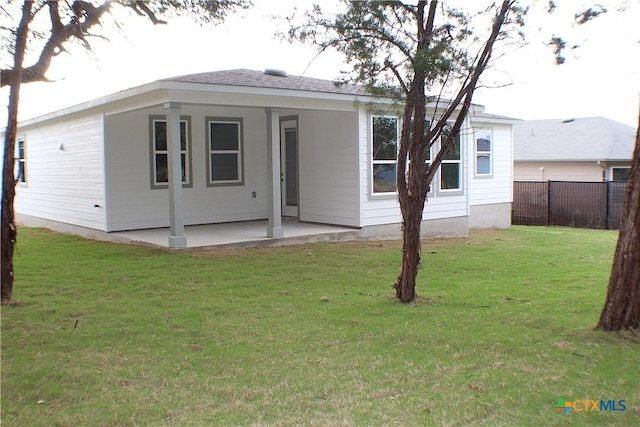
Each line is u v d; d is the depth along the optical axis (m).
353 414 4.07
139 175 12.91
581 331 5.85
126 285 7.86
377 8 6.63
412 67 6.67
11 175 6.73
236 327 6.11
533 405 4.18
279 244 11.40
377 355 5.29
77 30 9.49
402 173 7.13
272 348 5.47
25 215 17.80
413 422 3.93
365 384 4.62
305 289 7.97
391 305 7.12
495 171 18.19
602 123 27.27
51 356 5.05
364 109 12.55
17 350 5.16
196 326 6.09
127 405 4.16
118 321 6.18
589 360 5.07
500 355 5.26
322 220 13.73
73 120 13.59
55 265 9.21
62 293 7.38
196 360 5.11
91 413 4.02
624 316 5.70
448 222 14.82
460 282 8.76
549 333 5.90
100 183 12.51
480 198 17.73
